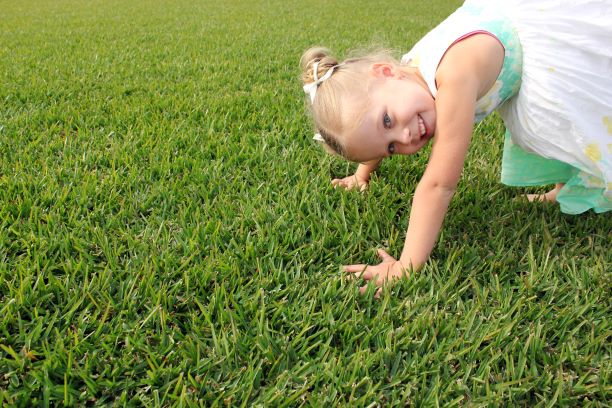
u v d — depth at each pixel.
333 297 0.86
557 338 0.80
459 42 0.91
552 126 0.94
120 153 1.33
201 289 0.87
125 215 1.07
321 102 0.94
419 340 0.79
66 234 0.98
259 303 0.85
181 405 0.67
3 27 3.80
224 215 1.06
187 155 1.32
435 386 0.70
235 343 0.76
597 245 1.01
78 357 0.75
